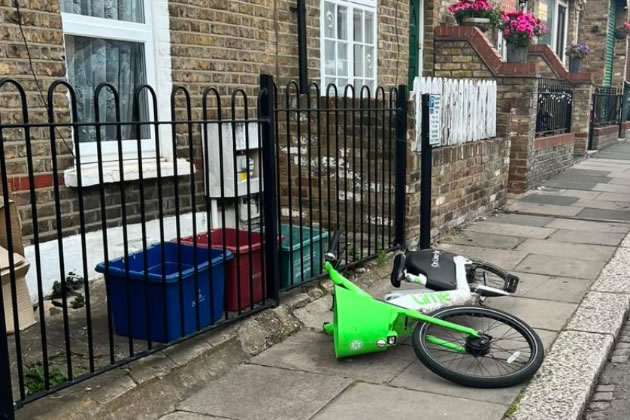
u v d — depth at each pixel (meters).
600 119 15.84
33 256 4.48
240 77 6.29
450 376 3.62
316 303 4.84
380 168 6.19
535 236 7.09
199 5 5.76
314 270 5.22
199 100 5.84
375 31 8.60
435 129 5.80
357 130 6.22
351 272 5.43
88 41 5.11
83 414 3.11
